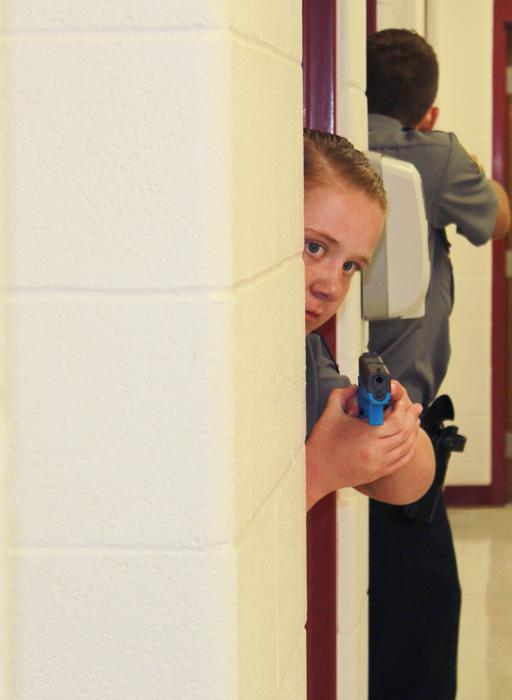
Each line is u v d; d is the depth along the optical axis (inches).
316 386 81.4
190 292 44.5
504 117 303.3
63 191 44.6
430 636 139.7
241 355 46.6
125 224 44.5
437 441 134.4
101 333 45.0
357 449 67.7
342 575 110.9
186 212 44.1
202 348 44.6
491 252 307.4
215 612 45.8
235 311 45.3
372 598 138.9
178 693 46.3
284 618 57.4
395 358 146.7
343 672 112.2
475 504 315.3
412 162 157.4
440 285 155.6
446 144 159.6
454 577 140.9
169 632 46.1
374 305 114.0
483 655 210.4
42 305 45.1
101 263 44.7
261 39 50.0
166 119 43.9
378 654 139.7
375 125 158.6
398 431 68.2
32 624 46.4
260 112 49.9
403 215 111.0
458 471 315.3
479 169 164.2
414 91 159.3
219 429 44.9
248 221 47.6
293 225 59.2
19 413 45.6
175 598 45.9
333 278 73.0
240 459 46.7
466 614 232.1
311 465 68.4
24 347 45.3
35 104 44.4
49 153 44.5
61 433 45.5
